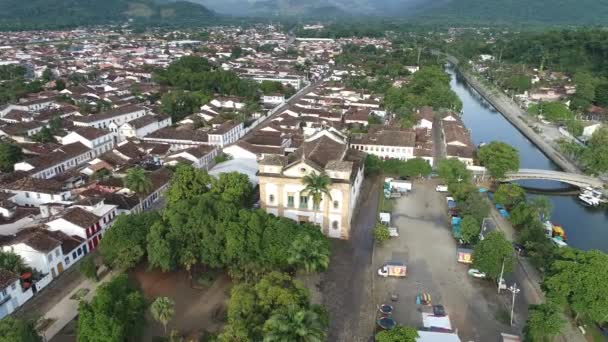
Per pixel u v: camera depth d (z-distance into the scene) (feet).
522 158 625.41
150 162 521.65
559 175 509.35
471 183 459.32
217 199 330.13
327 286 306.14
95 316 219.41
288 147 570.46
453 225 383.45
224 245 296.92
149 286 301.02
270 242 292.20
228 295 291.99
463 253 333.62
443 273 323.57
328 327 266.16
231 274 294.25
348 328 266.36
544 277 287.69
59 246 312.09
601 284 253.03
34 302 284.41
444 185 476.95
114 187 421.59
